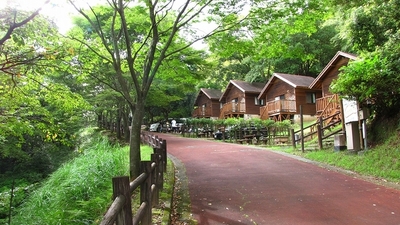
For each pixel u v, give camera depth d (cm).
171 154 1298
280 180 724
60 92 751
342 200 554
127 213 256
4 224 531
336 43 2361
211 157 1137
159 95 2241
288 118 2517
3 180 1495
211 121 2531
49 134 894
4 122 697
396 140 810
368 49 962
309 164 914
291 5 741
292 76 2714
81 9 722
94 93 1861
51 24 564
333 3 858
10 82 634
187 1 721
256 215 489
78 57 754
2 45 522
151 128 3544
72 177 646
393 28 877
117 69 718
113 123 2733
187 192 646
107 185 637
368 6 919
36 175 1531
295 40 2527
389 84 823
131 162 680
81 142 1908
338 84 894
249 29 807
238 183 710
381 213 479
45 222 488
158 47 949
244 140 1772
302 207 521
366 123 978
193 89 1750
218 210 520
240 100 3247
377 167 751
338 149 973
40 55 555
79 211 477
